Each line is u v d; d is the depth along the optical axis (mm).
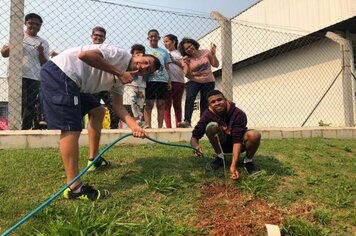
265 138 5531
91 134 3418
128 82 2896
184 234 2607
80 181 2928
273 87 11914
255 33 11648
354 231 2844
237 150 3459
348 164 4254
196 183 3334
